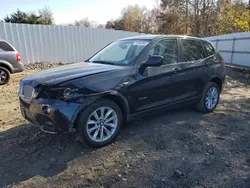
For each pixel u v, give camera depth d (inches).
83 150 138.0
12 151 137.9
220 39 705.0
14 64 352.8
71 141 148.8
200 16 1314.0
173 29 1443.2
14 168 121.1
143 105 158.9
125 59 161.9
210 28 1279.5
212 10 1269.7
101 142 140.6
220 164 125.1
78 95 129.0
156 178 112.9
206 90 203.5
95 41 601.3
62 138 152.7
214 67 209.6
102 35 614.9
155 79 161.8
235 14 1120.8
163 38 175.8
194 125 177.9
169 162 126.6
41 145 144.3
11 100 261.6
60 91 127.4
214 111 214.8
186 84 184.9
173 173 116.9
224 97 276.2
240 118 196.7
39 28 500.7
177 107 185.2
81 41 572.7
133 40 181.3
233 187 106.6
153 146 143.9
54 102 127.0
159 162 126.5
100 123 140.2
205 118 194.7
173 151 138.4
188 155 134.2
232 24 1121.4
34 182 110.0
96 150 138.3
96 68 149.5
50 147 141.7
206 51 209.0
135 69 152.6
